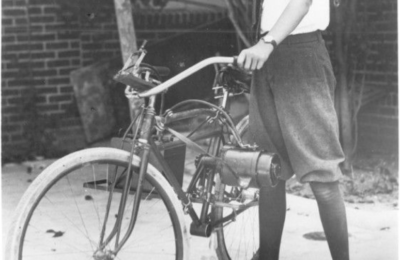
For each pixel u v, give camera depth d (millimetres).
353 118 7027
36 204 2879
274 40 2955
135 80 2996
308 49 3227
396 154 7250
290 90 3232
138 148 3127
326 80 3289
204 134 3529
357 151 7531
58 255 4281
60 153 8039
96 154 2986
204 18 8633
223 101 3580
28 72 8047
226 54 8594
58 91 8211
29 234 4734
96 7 8320
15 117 7965
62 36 8219
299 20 3014
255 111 3398
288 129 3248
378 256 4281
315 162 3215
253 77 3387
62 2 8172
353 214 5094
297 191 6035
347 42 6699
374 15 7293
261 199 3551
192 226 3498
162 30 8594
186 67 8547
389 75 7383
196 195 3475
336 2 3438
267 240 3568
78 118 8273
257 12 3400
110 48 8453
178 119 3326
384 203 5684
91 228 4883
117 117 8461
